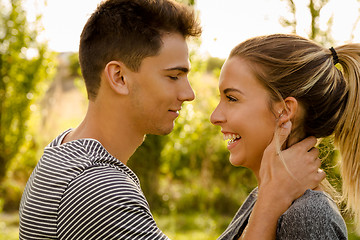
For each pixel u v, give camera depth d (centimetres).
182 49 172
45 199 151
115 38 168
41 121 968
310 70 166
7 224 679
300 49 169
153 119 174
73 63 1205
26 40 827
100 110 174
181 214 741
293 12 503
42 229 150
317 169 162
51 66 861
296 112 168
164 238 151
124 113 172
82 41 177
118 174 153
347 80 176
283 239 151
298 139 172
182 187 771
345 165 175
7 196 800
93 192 145
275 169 160
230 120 173
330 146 187
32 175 170
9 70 827
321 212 148
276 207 156
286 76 165
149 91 170
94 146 161
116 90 168
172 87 172
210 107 684
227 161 729
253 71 169
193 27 174
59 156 160
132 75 169
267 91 167
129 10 169
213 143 725
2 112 834
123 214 144
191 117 665
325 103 167
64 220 146
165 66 169
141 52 166
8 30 818
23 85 836
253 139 170
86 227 144
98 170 152
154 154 688
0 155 838
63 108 1016
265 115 168
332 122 171
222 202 752
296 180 158
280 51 168
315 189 162
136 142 181
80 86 873
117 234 143
